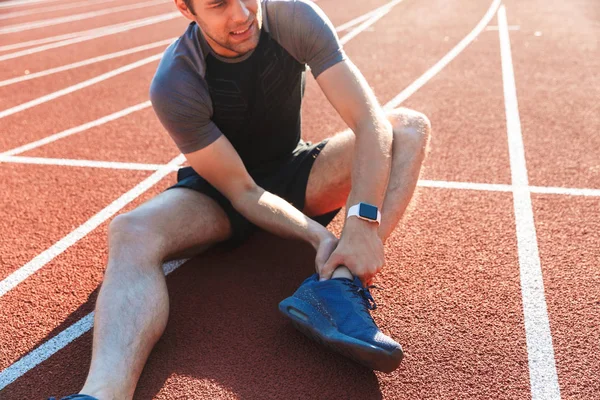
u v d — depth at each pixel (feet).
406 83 16.78
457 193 10.16
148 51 22.94
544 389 5.99
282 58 7.50
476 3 29.35
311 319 6.34
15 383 6.54
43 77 20.10
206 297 7.75
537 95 15.08
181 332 7.13
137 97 16.99
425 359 6.48
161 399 6.15
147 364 6.64
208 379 6.38
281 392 6.15
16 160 12.88
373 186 6.97
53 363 6.81
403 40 22.08
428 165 11.39
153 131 14.16
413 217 9.41
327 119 14.14
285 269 8.23
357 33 23.84
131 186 11.23
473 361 6.41
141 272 6.57
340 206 8.71
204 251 8.55
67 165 12.41
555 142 12.10
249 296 7.72
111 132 14.26
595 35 20.92
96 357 5.87
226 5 6.59
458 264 8.11
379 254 6.86
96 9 36.47
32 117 15.85
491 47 20.21
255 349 6.79
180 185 7.84
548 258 8.13
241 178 7.48
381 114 7.38
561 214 9.27
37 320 7.56
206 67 7.29
